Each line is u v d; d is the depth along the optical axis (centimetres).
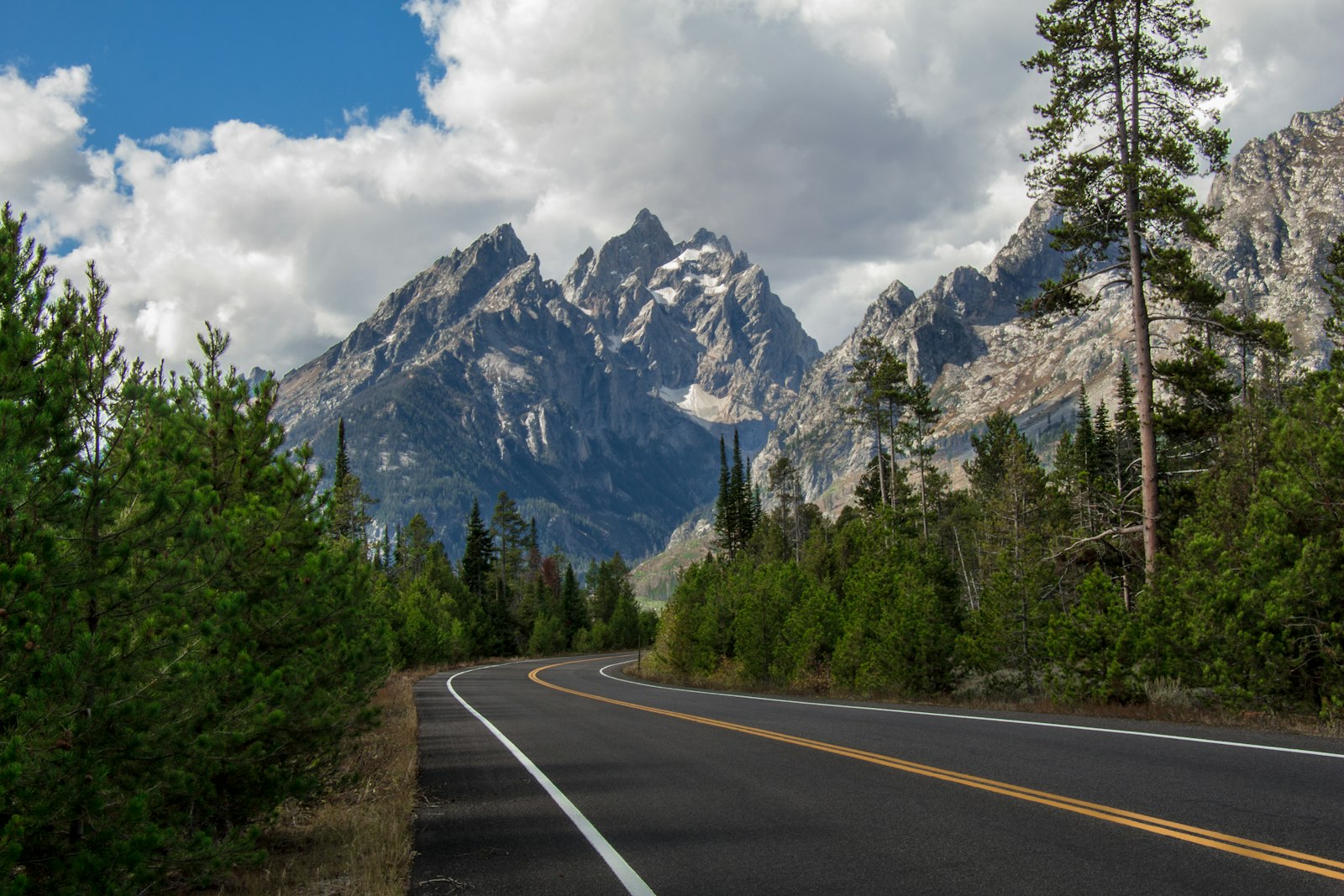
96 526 530
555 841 718
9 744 425
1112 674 1501
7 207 594
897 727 1345
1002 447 6219
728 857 625
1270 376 2441
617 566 13338
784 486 9331
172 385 942
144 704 514
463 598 7719
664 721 1697
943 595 2823
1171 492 2466
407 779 1077
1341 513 1277
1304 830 582
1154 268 2081
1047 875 525
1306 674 1244
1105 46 2098
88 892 471
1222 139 2084
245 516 862
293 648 895
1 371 528
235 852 566
